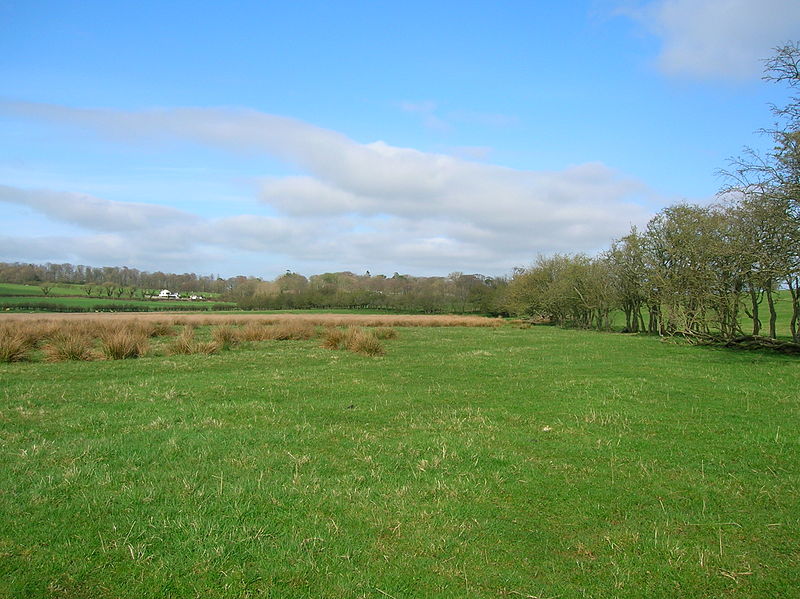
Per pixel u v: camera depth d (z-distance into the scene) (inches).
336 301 3105.3
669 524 187.8
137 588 143.1
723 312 977.5
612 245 1546.5
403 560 159.8
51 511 187.0
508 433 302.7
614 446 279.6
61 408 350.3
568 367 608.7
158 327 1107.9
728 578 152.9
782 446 278.2
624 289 1549.0
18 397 388.5
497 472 235.0
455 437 291.4
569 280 1910.7
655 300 1228.5
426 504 199.8
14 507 189.8
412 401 396.8
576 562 161.5
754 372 560.4
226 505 194.2
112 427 301.9
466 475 231.6
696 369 589.0
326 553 162.9
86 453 249.6
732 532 181.6
